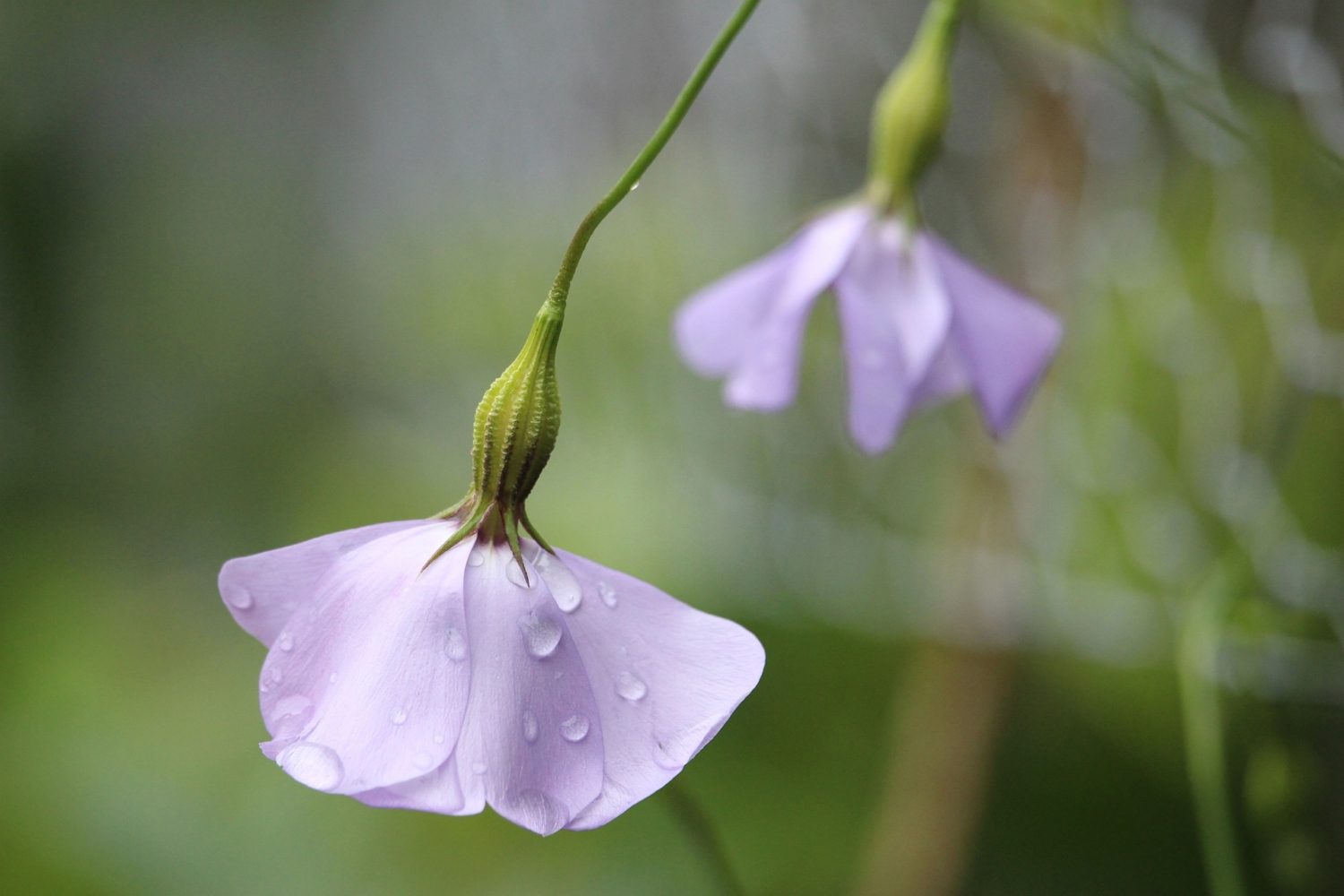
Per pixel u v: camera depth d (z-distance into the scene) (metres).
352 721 0.21
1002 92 0.31
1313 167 0.25
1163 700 0.29
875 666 0.34
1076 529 0.30
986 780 0.31
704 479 0.38
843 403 0.35
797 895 0.32
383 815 0.37
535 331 0.22
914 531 0.34
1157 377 0.28
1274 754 0.26
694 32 0.37
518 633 0.21
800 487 0.36
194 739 0.41
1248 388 0.27
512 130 0.45
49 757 0.41
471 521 0.21
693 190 0.38
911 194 0.25
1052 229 0.30
